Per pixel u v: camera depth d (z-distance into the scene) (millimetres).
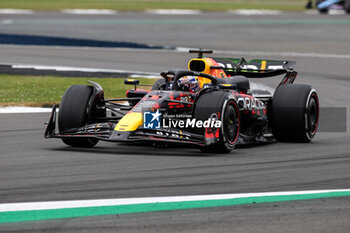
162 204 19109
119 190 20891
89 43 94125
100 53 84000
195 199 19750
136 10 167375
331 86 61469
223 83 31062
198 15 156625
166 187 21406
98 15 149875
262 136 33094
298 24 136875
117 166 25250
